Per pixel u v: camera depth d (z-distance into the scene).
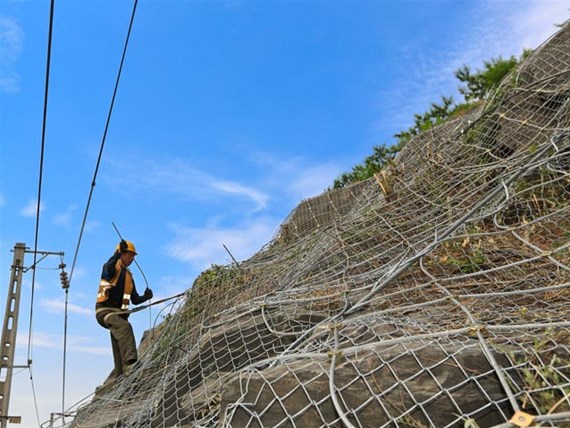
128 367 7.23
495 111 7.29
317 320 4.76
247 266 8.22
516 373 2.60
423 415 2.57
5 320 15.85
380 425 2.59
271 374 3.06
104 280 7.70
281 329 4.83
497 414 2.48
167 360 6.34
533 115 6.86
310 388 2.84
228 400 3.09
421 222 5.95
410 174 7.43
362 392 2.73
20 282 16.31
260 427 2.81
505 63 13.23
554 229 4.80
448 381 2.65
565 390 2.35
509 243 4.79
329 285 5.35
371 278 5.09
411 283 4.78
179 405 4.61
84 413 6.32
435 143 8.06
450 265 4.82
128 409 5.81
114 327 7.55
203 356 5.12
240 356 4.83
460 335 3.03
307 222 10.92
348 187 11.31
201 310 7.44
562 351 2.66
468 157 7.04
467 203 5.76
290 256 7.88
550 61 7.48
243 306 5.56
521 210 5.29
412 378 2.71
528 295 3.84
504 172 5.80
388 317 3.84
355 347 2.97
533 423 2.13
